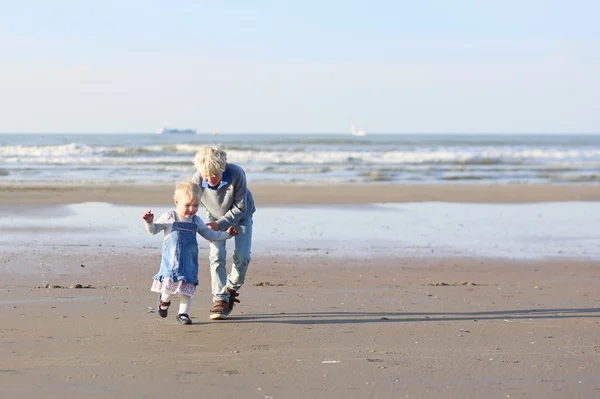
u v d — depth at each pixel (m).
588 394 4.00
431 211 17.33
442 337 5.48
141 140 85.56
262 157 38.25
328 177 28.70
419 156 39.28
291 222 14.70
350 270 9.37
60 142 74.31
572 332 5.72
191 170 31.08
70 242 11.27
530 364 4.65
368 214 16.44
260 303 6.91
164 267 5.83
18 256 9.70
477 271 9.53
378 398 3.90
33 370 4.32
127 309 6.42
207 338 5.34
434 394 3.98
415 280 8.70
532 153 43.03
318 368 4.49
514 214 16.98
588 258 10.80
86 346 4.98
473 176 30.08
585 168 34.94
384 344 5.21
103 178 26.66
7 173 28.62
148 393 3.91
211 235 5.91
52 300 6.77
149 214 5.69
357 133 170.38
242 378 4.23
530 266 10.02
